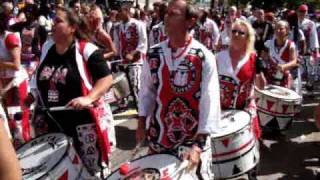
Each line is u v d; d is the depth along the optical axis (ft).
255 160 13.71
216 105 9.84
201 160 9.91
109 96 18.56
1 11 16.92
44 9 27.40
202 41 30.58
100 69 11.35
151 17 44.16
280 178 17.22
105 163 11.75
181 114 9.97
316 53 31.78
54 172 9.85
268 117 19.85
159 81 10.05
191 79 9.80
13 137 15.01
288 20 28.89
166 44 10.03
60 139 10.78
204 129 9.77
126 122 23.02
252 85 14.55
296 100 19.63
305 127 23.29
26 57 23.72
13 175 4.60
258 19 33.35
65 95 11.42
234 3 93.81
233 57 14.28
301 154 19.62
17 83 16.03
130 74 23.52
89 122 11.48
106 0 60.59
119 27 24.71
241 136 12.85
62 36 11.19
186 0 9.73
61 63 11.39
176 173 8.93
